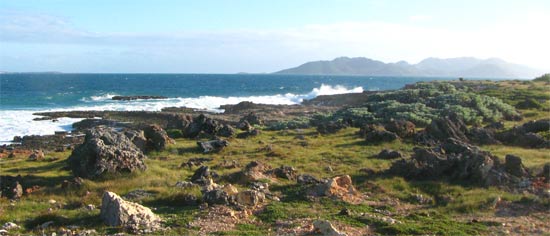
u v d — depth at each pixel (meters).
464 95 53.66
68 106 89.81
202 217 16.69
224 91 146.50
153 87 167.50
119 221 15.77
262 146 34.72
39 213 17.94
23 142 49.00
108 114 71.44
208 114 74.12
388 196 20.56
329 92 138.12
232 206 18.16
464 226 15.78
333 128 42.03
